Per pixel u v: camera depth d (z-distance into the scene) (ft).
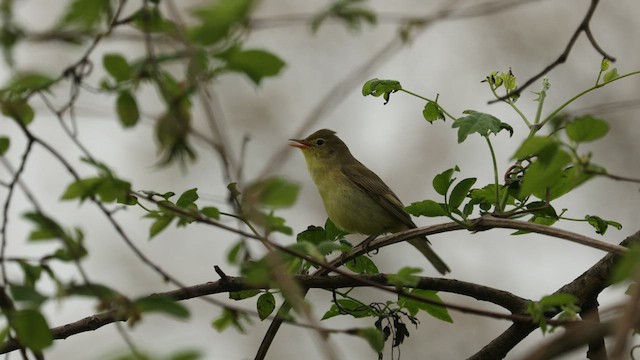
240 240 20.43
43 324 18.28
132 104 19.02
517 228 25.85
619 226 28.32
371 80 29.86
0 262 19.60
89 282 18.33
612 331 17.93
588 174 20.30
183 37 17.31
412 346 58.49
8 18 17.75
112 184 20.62
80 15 17.76
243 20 17.33
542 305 22.20
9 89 18.85
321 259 21.45
